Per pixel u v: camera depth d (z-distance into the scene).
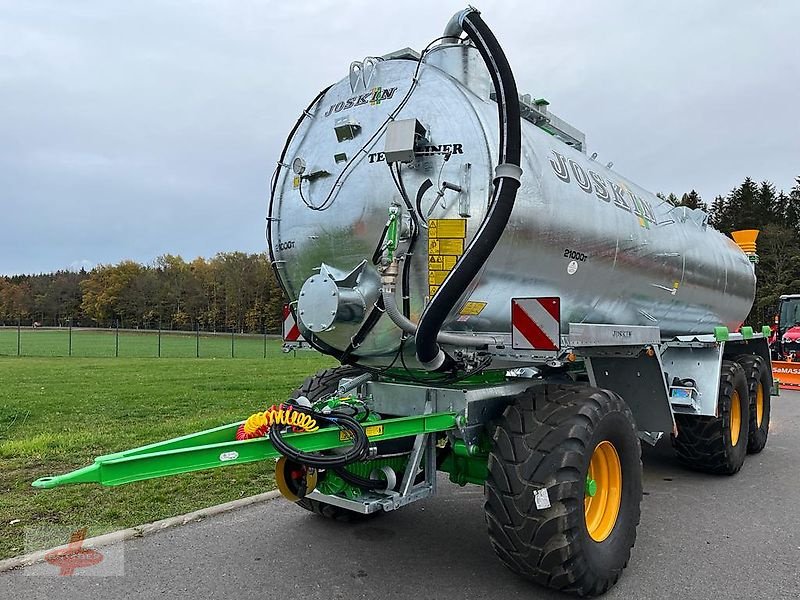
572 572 3.40
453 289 3.12
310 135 4.19
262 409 10.66
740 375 6.96
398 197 3.61
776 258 48.25
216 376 17.09
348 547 4.45
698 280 6.37
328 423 3.43
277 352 36.22
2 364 22.78
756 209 60.53
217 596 3.64
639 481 4.05
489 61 3.35
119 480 2.55
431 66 3.85
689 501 5.77
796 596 3.71
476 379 4.23
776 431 9.74
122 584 3.79
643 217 5.21
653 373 5.09
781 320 19.83
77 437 7.82
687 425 6.54
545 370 4.75
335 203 3.86
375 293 3.66
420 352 3.29
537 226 3.76
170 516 5.02
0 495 5.46
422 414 3.80
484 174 3.44
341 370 4.92
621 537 3.82
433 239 3.41
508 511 3.43
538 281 3.92
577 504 3.36
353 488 3.70
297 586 3.79
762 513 5.39
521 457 3.45
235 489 5.80
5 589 3.70
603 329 4.13
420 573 4.00
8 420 9.52
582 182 4.39
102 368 20.36
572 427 3.46
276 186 4.30
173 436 8.05
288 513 5.20
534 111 4.62
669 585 3.87
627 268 4.82
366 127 3.87
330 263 3.92
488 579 3.91
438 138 3.56
